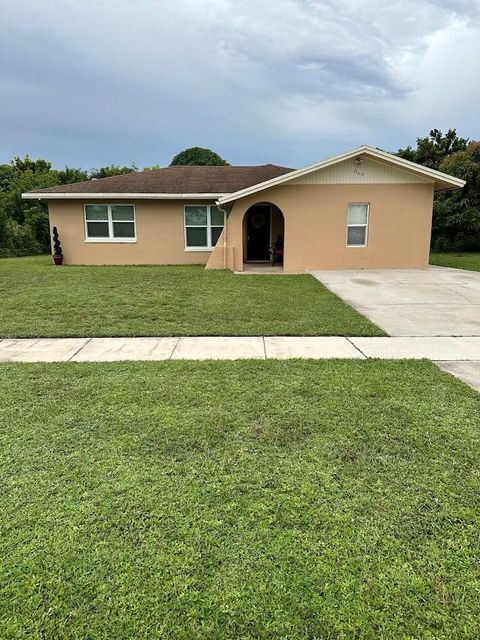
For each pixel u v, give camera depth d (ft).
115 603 5.90
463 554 6.82
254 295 30.32
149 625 5.59
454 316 24.57
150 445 10.18
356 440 10.41
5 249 69.15
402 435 10.66
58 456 9.68
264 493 8.36
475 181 68.74
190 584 6.21
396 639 5.43
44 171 112.88
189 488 8.51
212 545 6.97
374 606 5.89
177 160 106.32
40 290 31.55
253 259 55.31
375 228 44.16
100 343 19.71
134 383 14.28
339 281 36.73
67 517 7.63
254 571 6.45
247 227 54.75
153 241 51.85
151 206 51.16
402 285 34.63
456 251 73.51
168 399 12.87
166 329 21.66
